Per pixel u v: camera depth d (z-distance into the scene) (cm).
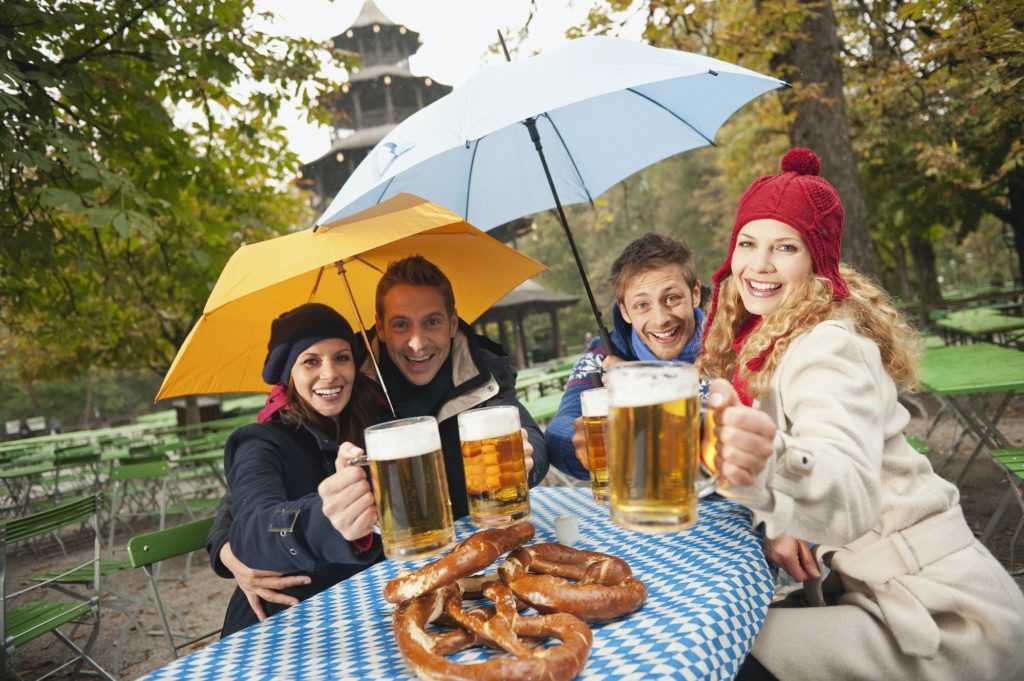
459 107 189
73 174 512
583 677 107
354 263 282
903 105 1104
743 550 158
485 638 120
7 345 1474
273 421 234
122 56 597
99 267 571
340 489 138
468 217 304
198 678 129
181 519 873
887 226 1861
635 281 258
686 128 284
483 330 2323
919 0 648
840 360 144
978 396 462
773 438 112
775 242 165
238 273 217
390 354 258
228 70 600
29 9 466
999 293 1570
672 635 117
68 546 808
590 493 246
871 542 162
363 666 127
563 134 291
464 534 209
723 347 195
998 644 152
